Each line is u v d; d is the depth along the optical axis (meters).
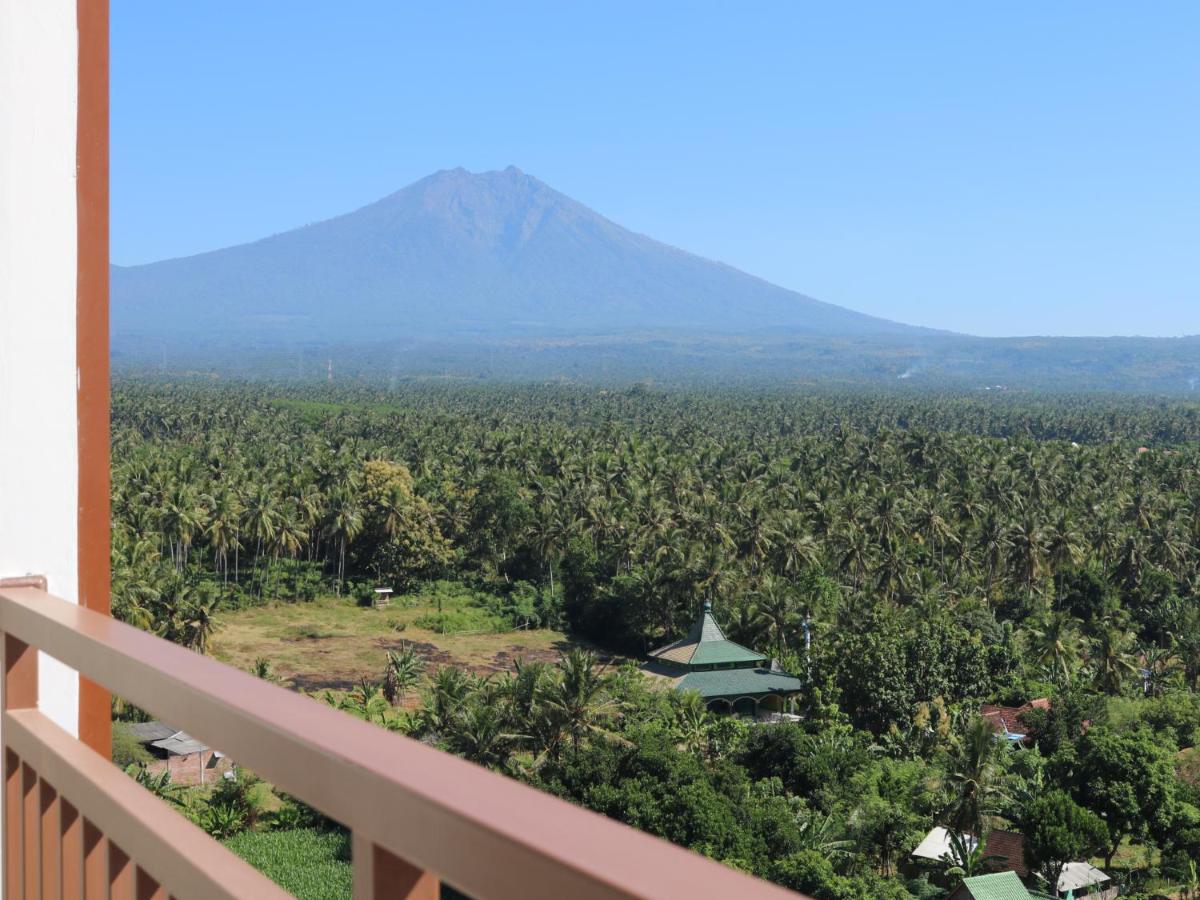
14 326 2.41
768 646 48.88
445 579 62.31
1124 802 28.39
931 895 25.12
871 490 76.75
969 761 28.05
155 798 1.66
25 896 2.10
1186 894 26.16
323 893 21.12
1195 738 35.91
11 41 2.43
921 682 39.34
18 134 2.43
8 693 2.16
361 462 72.44
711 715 35.69
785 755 30.09
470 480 67.62
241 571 62.88
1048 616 51.88
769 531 57.12
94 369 2.52
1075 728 36.59
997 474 81.25
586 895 0.80
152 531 58.56
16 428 2.41
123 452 87.88
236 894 1.32
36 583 2.38
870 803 28.27
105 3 2.56
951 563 59.41
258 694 1.37
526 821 0.91
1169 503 71.25
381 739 1.15
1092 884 26.77
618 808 25.03
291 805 25.88
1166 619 51.69
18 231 2.40
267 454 84.44
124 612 45.12
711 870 0.79
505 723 30.92
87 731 2.40
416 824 0.99
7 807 2.15
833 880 23.64
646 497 65.44
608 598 55.16
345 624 55.38
